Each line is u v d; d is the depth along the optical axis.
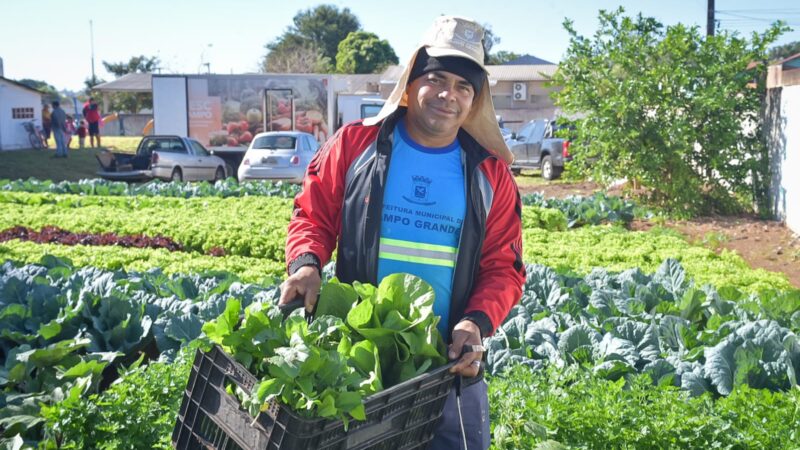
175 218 13.10
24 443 4.35
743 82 16.73
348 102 31.94
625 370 5.37
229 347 2.51
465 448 2.93
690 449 4.27
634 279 8.09
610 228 13.37
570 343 5.80
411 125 3.20
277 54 99.00
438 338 2.79
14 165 29.56
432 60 3.04
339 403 2.31
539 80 56.91
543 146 25.36
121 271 8.15
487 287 3.11
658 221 15.63
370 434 2.50
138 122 58.84
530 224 13.74
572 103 17.75
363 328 2.72
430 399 2.68
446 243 3.12
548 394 4.56
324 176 3.19
